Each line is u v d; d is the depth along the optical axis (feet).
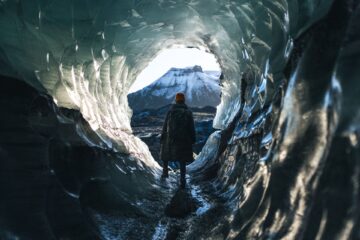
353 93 5.49
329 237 5.06
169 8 20.39
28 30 11.07
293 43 8.80
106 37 18.30
